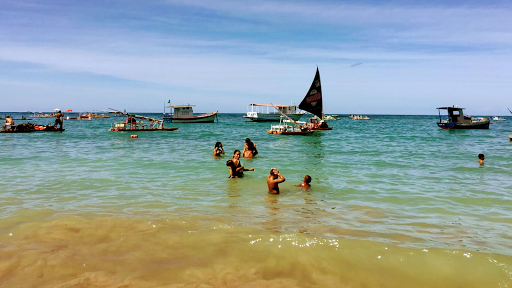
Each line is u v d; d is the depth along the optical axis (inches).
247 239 233.5
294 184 427.8
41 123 2869.1
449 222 279.4
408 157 698.2
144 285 177.2
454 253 211.5
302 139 1213.1
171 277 185.3
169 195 365.7
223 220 277.4
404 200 350.3
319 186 416.5
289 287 176.6
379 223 275.1
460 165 588.7
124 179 451.8
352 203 337.4
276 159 660.7
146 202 335.3
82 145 932.0
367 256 209.2
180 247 222.1
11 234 241.8
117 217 281.9
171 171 517.0
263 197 359.9
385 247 220.2
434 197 362.9
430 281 183.5
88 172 504.1
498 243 234.1
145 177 467.5
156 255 210.8
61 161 616.1
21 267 193.8
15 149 817.5
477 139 1211.9
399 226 267.9
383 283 181.9
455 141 1125.1
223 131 1755.7
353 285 179.6
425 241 235.5
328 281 183.0
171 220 274.5
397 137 1317.7
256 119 3061.0
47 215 287.3
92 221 269.9
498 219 288.4
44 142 1015.6
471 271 192.4
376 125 2915.8
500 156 709.9
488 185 425.4
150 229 253.3
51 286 175.6
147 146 922.1
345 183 435.2
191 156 702.5
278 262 202.4
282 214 297.3
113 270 192.2
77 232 246.2
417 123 3531.0
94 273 188.7
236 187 407.8
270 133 1461.6
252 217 287.6
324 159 661.3
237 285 177.8
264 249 218.5
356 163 609.3
